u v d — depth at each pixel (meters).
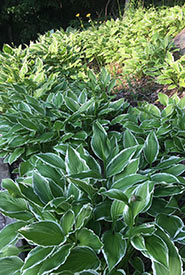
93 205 1.86
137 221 1.79
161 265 1.46
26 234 1.52
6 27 11.83
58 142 2.70
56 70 4.78
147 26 5.14
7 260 1.74
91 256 1.57
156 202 1.88
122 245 1.58
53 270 1.51
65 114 3.03
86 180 1.89
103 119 3.05
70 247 1.56
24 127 2.75
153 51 4.06
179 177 1.92
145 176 1.80
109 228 1.89
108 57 4.92
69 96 3.28
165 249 1.50
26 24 11.66
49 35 6.94
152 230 1.53
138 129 2.60
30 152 2.79
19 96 3.54
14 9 10.98
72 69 4.80
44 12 11.88
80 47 5.48
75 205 1.82
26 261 1.50
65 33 7.05
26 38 11.66
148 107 2.88
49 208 1.70
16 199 1.95
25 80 3.64
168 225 1.72
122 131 3.05
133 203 1.60
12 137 2.87
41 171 2.00
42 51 5.34
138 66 4.00
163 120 2.60
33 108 2.95
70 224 1.62
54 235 1.58
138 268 1.69
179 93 3.46
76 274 1.47
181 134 2.42
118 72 4.68
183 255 1.70
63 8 12.10
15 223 1.88
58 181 1.97
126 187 1.78
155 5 7.90
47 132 2.79
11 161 2.78
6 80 4.37
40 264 1.55
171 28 4.65
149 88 3.82
